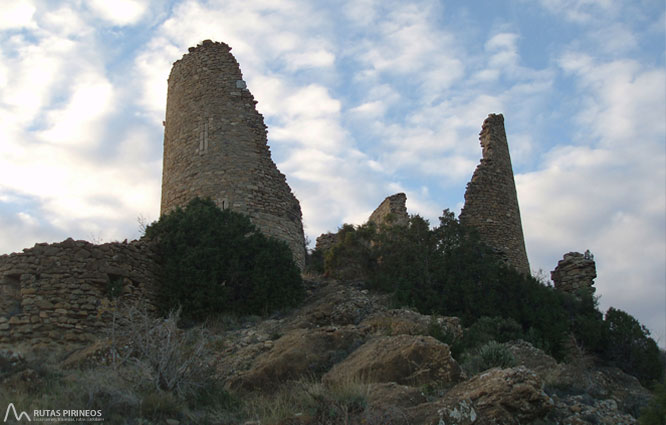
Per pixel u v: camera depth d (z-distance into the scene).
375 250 27.27
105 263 20.30
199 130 28.41
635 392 20.88
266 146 28.61
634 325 25.73
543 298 25.88
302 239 29.14
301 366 15.04
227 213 24.09
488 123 35.19
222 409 13.08
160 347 13.76
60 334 18.81
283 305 22.28
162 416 12.15
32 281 19.44
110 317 19.47
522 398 12.69
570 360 23.78
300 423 11.91
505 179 34.44
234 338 18.75
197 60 29.73
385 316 21.05
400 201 34.59
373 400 12.65
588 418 14.49
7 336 18.59
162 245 22.52
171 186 28.59
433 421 11.75
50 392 12.59
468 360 17.08
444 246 26.78
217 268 21.95
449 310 24.47
